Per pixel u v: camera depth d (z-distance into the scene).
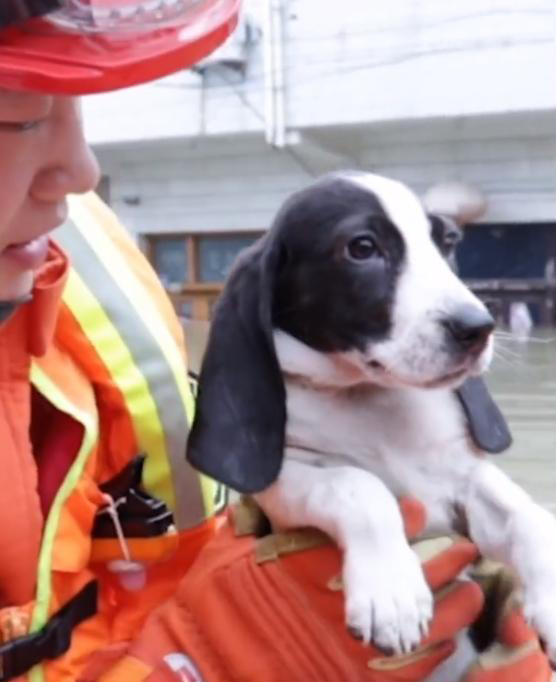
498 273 8.00
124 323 1.20
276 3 8.07
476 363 1.14
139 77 0.78
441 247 1.23
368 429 1.19
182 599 1.13
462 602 1.10
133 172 9.08
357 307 1.16
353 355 1.17
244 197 8.80
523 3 7.50
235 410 1.16
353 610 1.03
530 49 7.51
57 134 0.89
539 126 7.82
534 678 1.11
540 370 4.93
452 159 8.09
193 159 8.88
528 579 1.11
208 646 1.09
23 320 1.04
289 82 8.16
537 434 3.63
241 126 8.36
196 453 1.15
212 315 1.24
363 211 1.18
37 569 1.04
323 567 1.08
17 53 0.77
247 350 1.18
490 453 1.21
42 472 1.08
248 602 1.09
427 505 1.18
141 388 1.18
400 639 1.02
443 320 1.13
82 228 1.25
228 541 1.17
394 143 8.23
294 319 1.19
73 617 1.08
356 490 1.09
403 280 1.16
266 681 1.06
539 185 7.92
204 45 0.81
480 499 1.18
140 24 0.79
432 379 1.13
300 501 1.11
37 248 0.95
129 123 8.59
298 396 1.19
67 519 1.08
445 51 7.69
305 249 1.18
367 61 7.91
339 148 8.38
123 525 1.15
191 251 9.02
